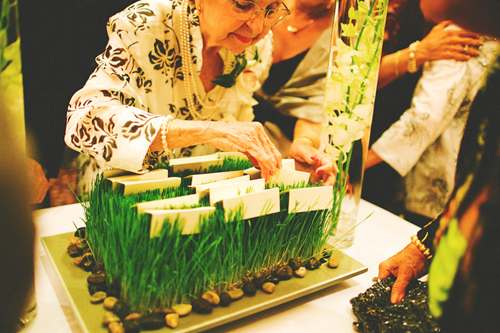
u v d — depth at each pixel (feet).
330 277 2.81
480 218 1.13
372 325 2.32
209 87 4.46
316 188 2.87
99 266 2.61
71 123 3.14
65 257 2.85
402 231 4.01
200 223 2.33
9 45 1.36
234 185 2.72
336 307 2.66
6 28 1.37
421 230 2.78
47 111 4.85
